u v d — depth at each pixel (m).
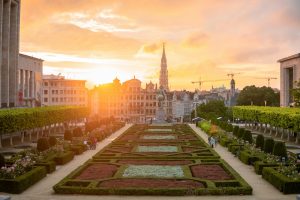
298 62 184.62
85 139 89.06
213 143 90.00
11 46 145.75
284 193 44.50
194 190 43.72
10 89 145.62
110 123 151.62
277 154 61.78
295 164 53.72
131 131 126.06
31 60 190.38
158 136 110.69
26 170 51.41
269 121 115.44
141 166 60.62
